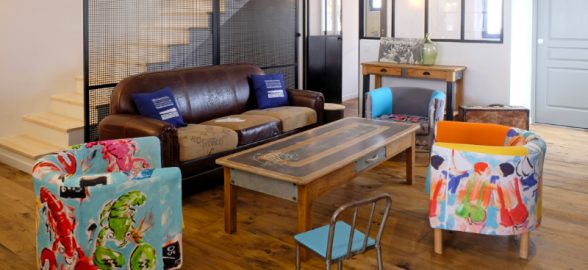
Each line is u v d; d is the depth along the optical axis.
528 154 2.96
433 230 3.58
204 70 5.26
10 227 3.72
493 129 3.55
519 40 6.22
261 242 3.43
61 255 2.51
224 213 3.59
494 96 6.25
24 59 5.61
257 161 3.42
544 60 6.54
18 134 5.66
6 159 5.30
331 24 8.27
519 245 3.32
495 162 2.95
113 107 4.50
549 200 4.12
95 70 4.84
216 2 5.88
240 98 5.48
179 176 2.66
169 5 5.44
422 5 6.66
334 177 3.36
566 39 6.32
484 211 3.03
